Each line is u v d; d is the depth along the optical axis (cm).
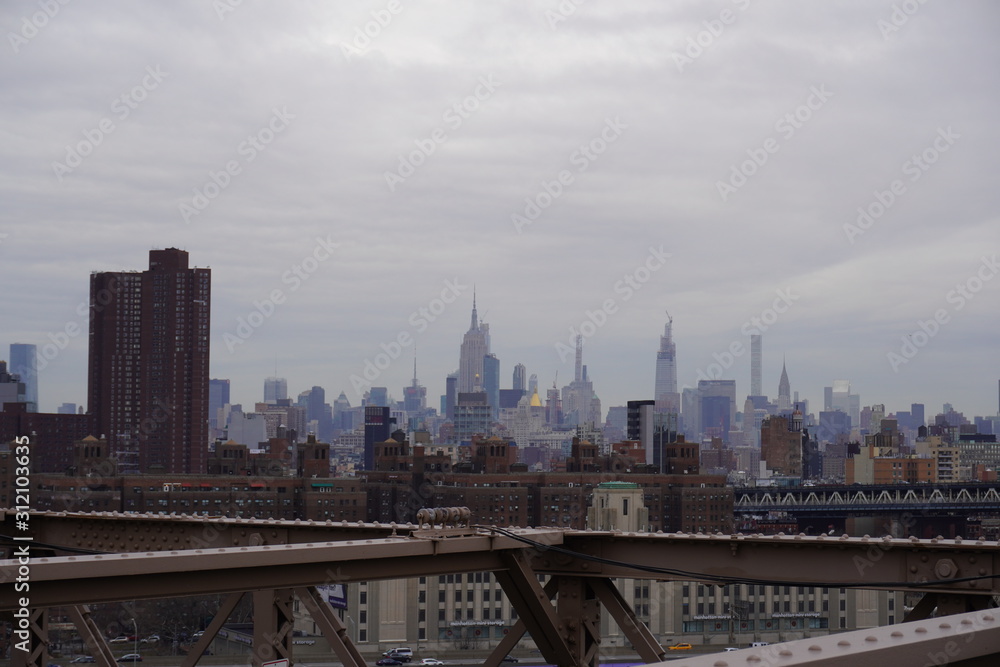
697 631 8756
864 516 19450
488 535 1322
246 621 8081
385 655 9519
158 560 1018
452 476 19850
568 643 1391
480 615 10131
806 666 436
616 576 1363
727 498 19762
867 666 451
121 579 1012
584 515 19212
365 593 9788
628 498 12125
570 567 1389
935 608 1181
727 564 1308
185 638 7919
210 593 1080
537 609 1370
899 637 476
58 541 1866
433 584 9938
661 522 19688
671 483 19925
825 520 19888
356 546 1176
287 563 1113
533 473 19688
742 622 8625
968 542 1154
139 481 18788
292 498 19412
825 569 1244
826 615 8450
